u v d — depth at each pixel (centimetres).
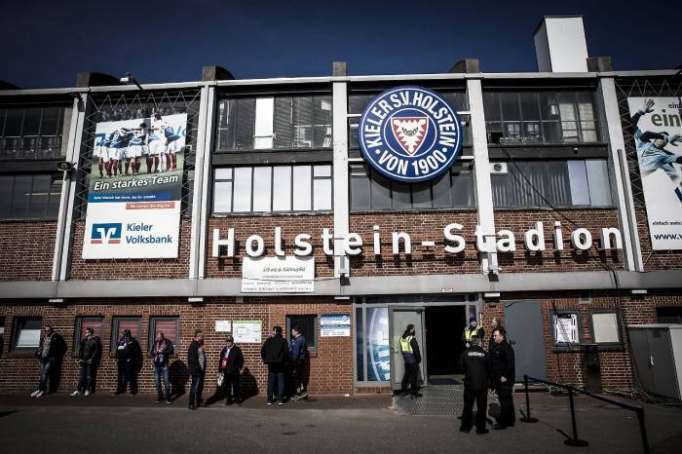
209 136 1559
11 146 1620
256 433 928
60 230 1517
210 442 860
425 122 1531
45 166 1590
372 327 1445
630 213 1483
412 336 1326
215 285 1455
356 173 1545
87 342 1400
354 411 1151
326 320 1444
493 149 1548
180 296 1464
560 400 1267
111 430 952
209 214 1523
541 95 1617
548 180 1546
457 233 1485
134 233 1510
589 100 1617
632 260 1459
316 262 1474
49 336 1410
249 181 1554
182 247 1505
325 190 1537
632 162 1547
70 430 952
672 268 1464
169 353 1312
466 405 935
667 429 947
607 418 1049
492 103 1606
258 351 1432
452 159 1512
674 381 1215
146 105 1620
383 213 1500
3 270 1512
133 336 1473
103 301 1486
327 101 1609
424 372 1433
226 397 1330
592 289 1446
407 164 1507
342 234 1477
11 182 1598
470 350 947
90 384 1397
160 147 1559
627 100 1577
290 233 1498
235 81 1591
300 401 1295
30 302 1498
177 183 1530
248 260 1475
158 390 1286
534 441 859
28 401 1295
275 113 1606
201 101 1582
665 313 1466
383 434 917
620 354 1415
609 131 1551
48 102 1641
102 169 1560
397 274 1462
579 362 1410
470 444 841
